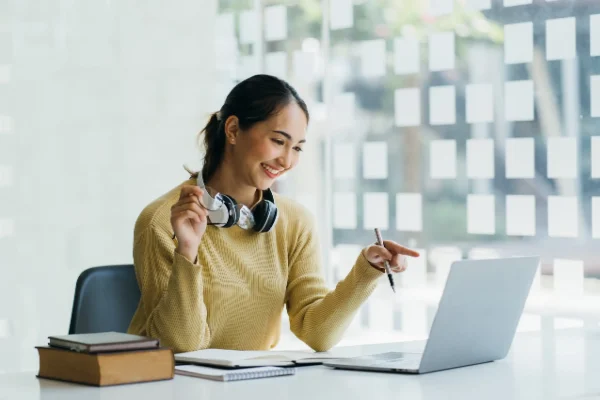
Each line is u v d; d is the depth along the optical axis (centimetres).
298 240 248
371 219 392
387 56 386
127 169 400
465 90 359
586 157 323
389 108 386
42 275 381
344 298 227
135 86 403
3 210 375
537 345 224
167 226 223
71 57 390
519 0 341
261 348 240
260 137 228
